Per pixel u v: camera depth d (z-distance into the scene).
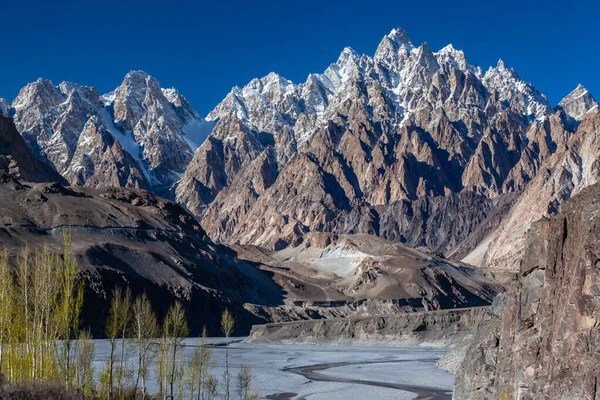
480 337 64.31
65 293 60.72
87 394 60.28
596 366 37.03
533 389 44.44
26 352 58.78
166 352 67.69
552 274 46.56
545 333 44.88
